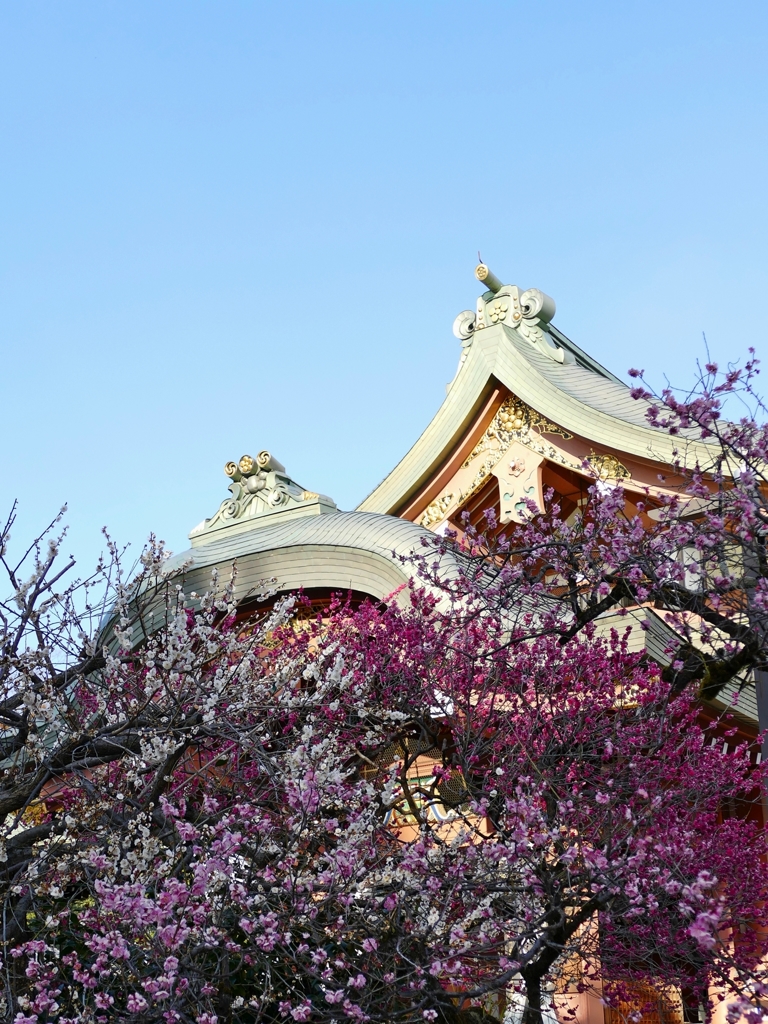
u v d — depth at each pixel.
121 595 9.29
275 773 8.00
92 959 8.55
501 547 11.80
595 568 10.22
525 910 8.02
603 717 10.87
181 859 7.80
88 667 8.76
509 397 18.50
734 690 13.56
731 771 10.71
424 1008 8.03
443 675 11.15
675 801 10.28
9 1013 7.41
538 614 11.50
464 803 11.53
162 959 7.42
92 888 8.03
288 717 10.02
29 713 8.61
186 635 8.72
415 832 12.45
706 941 5.93
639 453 16.62
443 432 18.83
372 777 11.71
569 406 17.42
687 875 8.65
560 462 17.95
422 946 7.65
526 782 8.68
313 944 8.38
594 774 10.32
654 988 10.90
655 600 10.00
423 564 11.86
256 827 7.99
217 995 7.86
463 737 10.73
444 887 8.17
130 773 8.55
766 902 11.23
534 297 18.92
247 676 9.41
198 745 9.04
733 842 10.85
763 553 9.05
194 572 15.03
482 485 18.94
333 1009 8.32
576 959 10.70
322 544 14.21
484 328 18.95
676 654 10.32
